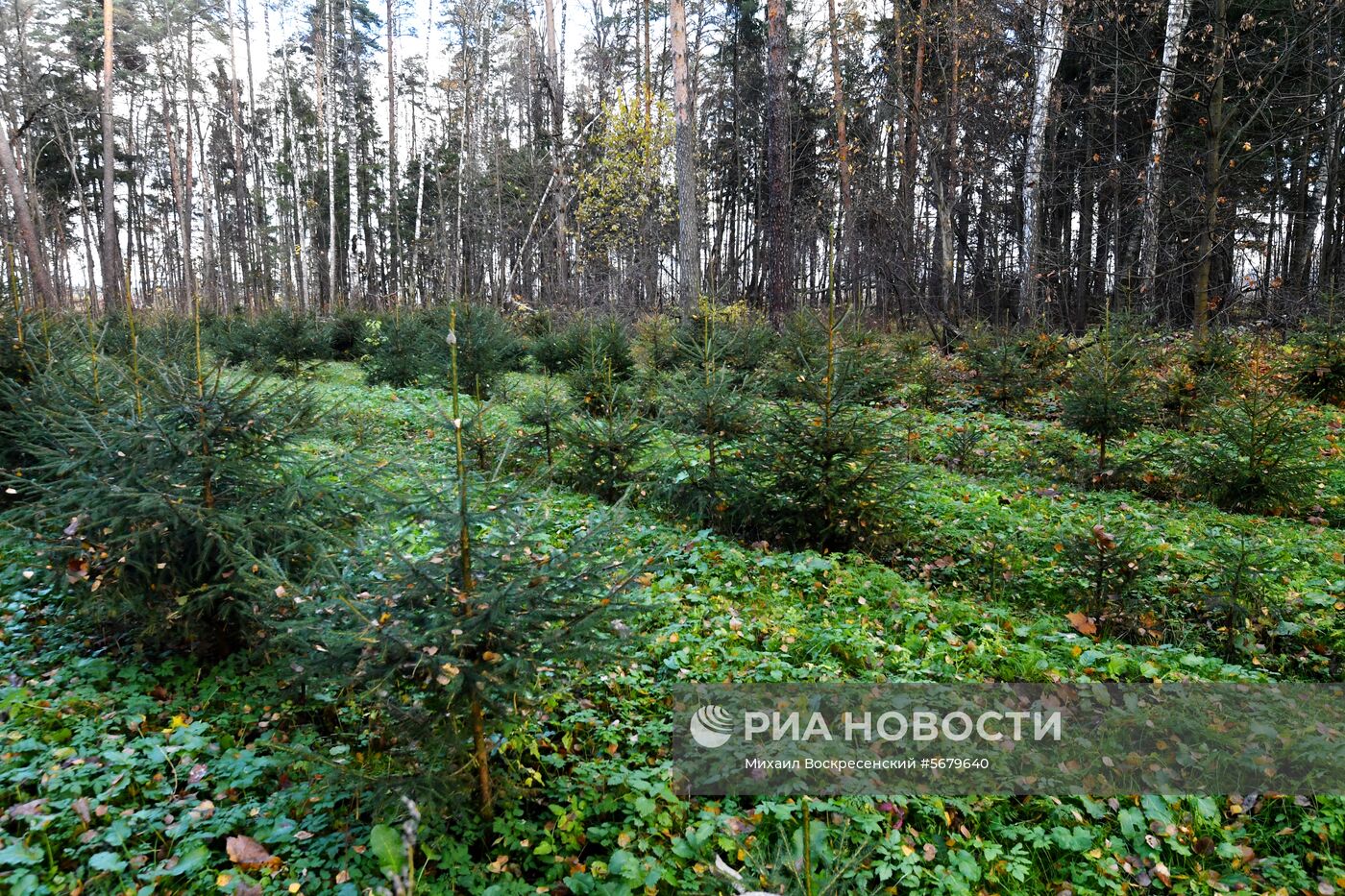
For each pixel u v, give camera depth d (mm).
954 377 15336
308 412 4965
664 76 36406
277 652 4258
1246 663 5277
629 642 3539
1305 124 20344
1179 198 20000
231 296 40469
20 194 19750
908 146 26391
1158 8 17422
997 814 3773
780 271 19203
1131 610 5797
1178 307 23484
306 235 36562
